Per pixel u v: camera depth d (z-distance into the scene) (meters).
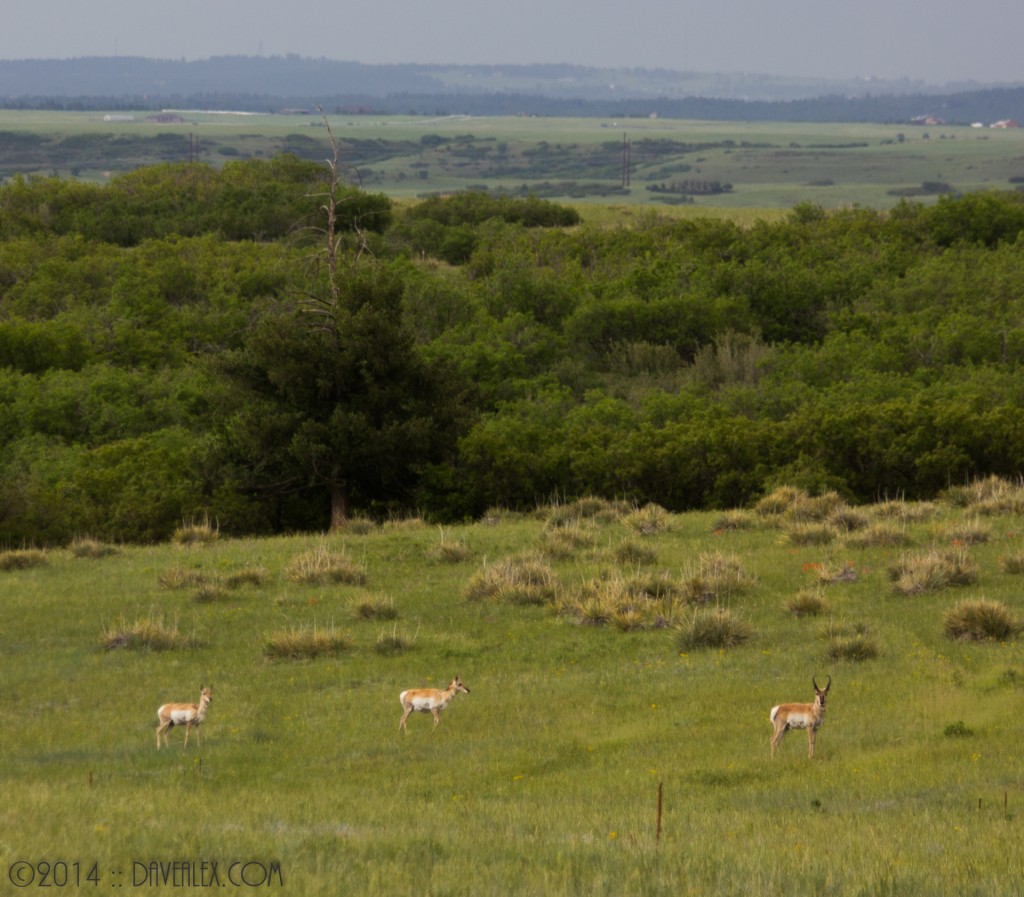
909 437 151.88
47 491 146.62
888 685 64.69
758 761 52.78
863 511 121.00
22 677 76.56
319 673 75.81
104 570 112.06
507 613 89.56
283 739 62.06
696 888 31.27
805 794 46.91
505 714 65.00
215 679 75.44
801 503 123.06
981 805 42.91
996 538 103.62
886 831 39.22
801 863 33.97
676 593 89.25
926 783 47.19
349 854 35.28
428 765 56.28
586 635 82.31
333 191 194.75
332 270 185.88
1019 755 50.28
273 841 36.75
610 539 115.69
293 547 120.38
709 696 65.50
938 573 87.31
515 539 118.50
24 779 52.47
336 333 164.88
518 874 32.91
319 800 47.62
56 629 89.31
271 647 80.81
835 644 72.25
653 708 64.19
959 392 186.00
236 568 109.19
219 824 40.56
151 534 144.38
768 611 84.62
